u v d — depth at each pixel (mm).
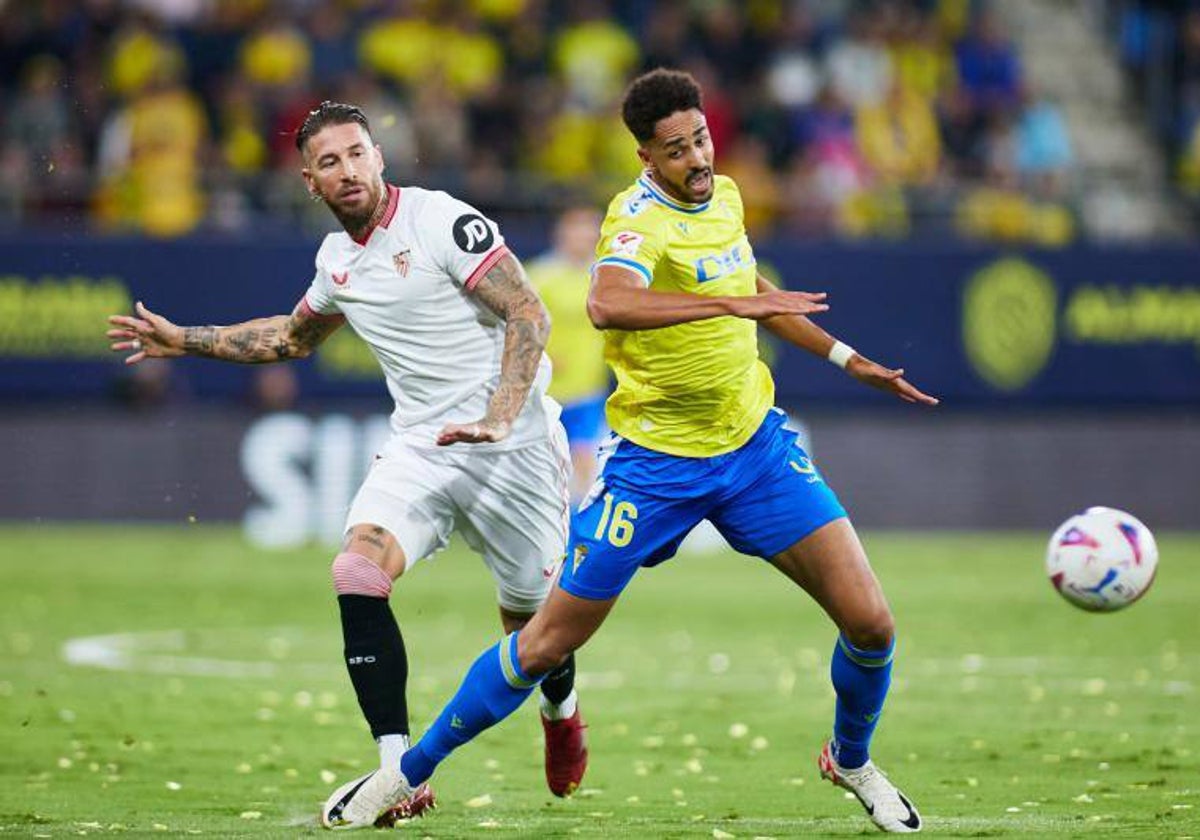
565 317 55969
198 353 25234
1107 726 31578
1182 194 74812
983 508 69688
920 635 45031
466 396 23750
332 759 28344
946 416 69812
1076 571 24438
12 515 67375
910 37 82438
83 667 39031
